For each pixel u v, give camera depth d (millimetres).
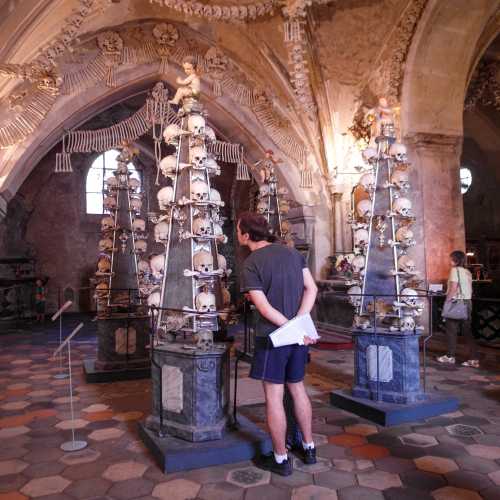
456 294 6055
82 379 5699
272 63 9734
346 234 10430
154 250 17469
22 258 15094
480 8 7797
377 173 4500
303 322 2846
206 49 10055
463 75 8461
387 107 4594
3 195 9055
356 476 2836
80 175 17281
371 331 4152
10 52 7617
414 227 8258
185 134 3643
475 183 16812
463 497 2564
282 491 2654
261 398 4621
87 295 17047
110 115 15125
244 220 3092
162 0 8086
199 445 3090
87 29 8609
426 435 3529
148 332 5863
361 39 8953
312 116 10188
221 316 3436
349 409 4160
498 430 3629
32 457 3211
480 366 5969
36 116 8805
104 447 3381
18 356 7488
